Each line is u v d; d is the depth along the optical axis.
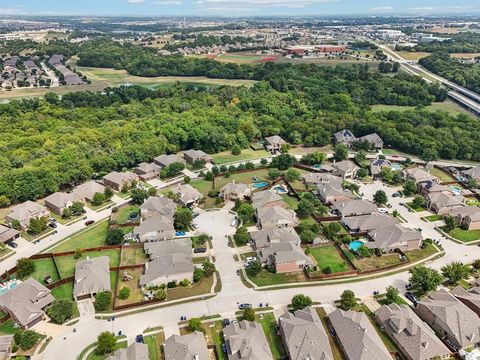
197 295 103.25
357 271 109.81
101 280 103.31
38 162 167.50
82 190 155.50
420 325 87.38
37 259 118.94
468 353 83.25
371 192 160.00
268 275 110.62
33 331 89.69
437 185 153.50
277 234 121.88
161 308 98.81
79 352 85.88
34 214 139.12
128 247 124.00
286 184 167.00
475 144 195.38
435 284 99.50
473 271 111.25
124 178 164.38
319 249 122.19
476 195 155.62
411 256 118.19
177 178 174.62
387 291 98.38
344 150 190.75
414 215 142.25
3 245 124.88
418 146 197.50
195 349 82.38
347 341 84.56
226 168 177.25
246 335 85.31
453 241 126.31
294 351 82.12
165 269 106.25
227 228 134.25
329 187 151.25
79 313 97.00
